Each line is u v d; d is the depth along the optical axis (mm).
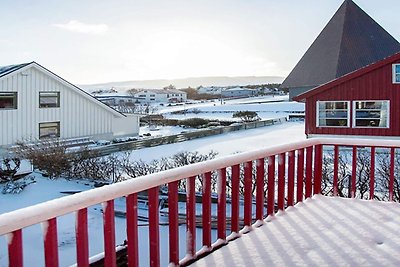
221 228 2961
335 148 4324
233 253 2809
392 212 3754
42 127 17859
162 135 22000
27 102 17234
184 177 2551
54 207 1743
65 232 5668
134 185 2154
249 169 3264
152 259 2365
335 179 4352
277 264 2641
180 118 33219
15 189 9398
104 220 2055
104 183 10070
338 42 25031
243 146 17453
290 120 30812
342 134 15992
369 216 3639
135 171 10711
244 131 24188
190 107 49688
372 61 24078
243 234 3174
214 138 20969
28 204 8531
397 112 15219
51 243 1772
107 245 2055
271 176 3580
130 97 68625
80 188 9758
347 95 15844
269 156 3523
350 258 2734
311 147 4246
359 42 24750
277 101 55094
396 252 2828
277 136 20875
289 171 3902
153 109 45312
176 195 2535
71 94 18906
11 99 16719
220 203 2957
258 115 34844
